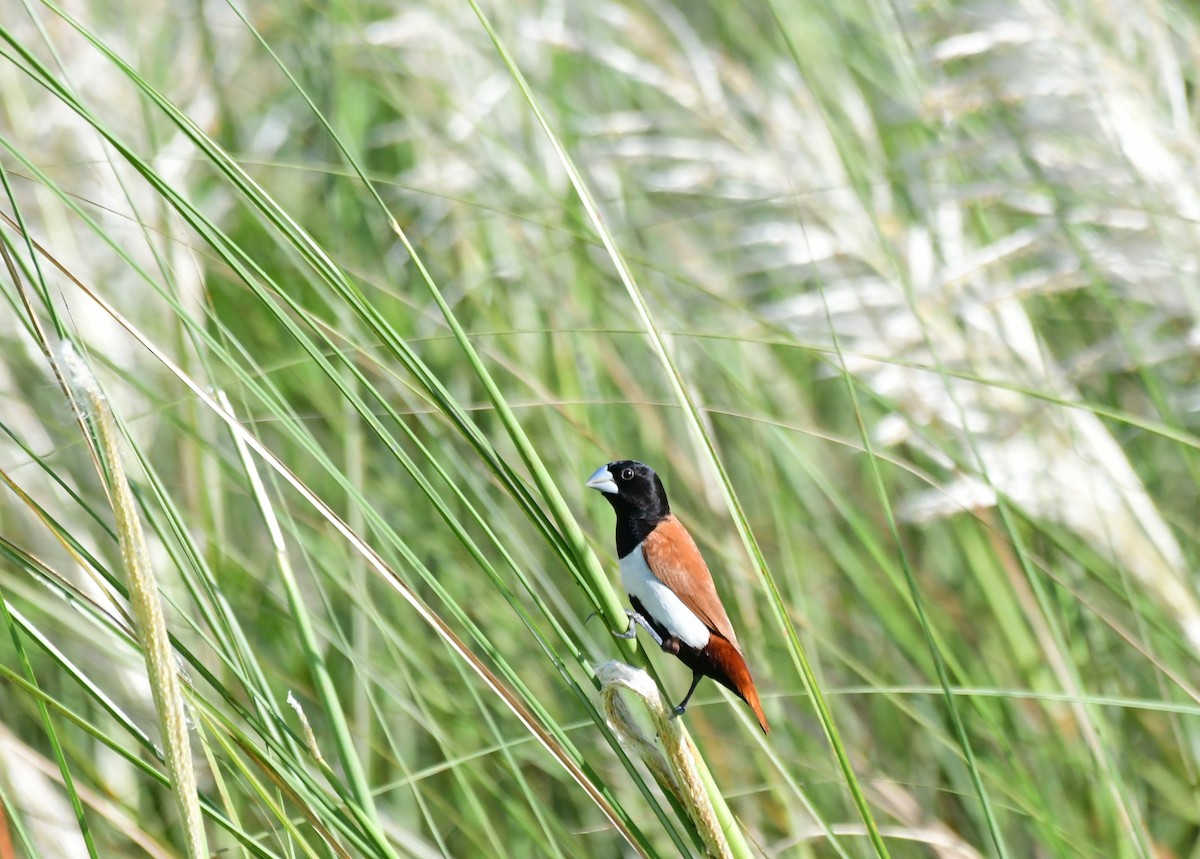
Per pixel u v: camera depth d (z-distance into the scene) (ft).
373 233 41.47
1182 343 32.17
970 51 32.12
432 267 40.91
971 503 30.14
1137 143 31.73
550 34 37.86
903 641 33.40
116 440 13.82
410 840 25.30
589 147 41.45
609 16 37.76
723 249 41.34
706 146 36.76
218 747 22.82
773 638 35.45
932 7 36.37
